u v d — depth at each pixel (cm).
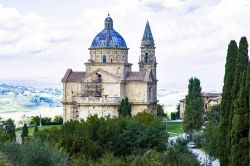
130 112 18000
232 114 7900
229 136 7862
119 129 11562
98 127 10912
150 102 19550
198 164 8400
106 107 18825
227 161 8162
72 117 19738
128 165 7775
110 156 8006
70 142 9325
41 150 6925
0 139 8050
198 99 17038
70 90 19938
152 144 11719
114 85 19212
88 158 8662
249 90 7194
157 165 7662
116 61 19862
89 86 19400
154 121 12488
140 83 19400
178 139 12188
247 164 7206
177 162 8019
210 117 17638
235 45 8494
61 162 7000
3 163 6297
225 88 8362
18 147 7119
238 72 8019
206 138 12569
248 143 7219
